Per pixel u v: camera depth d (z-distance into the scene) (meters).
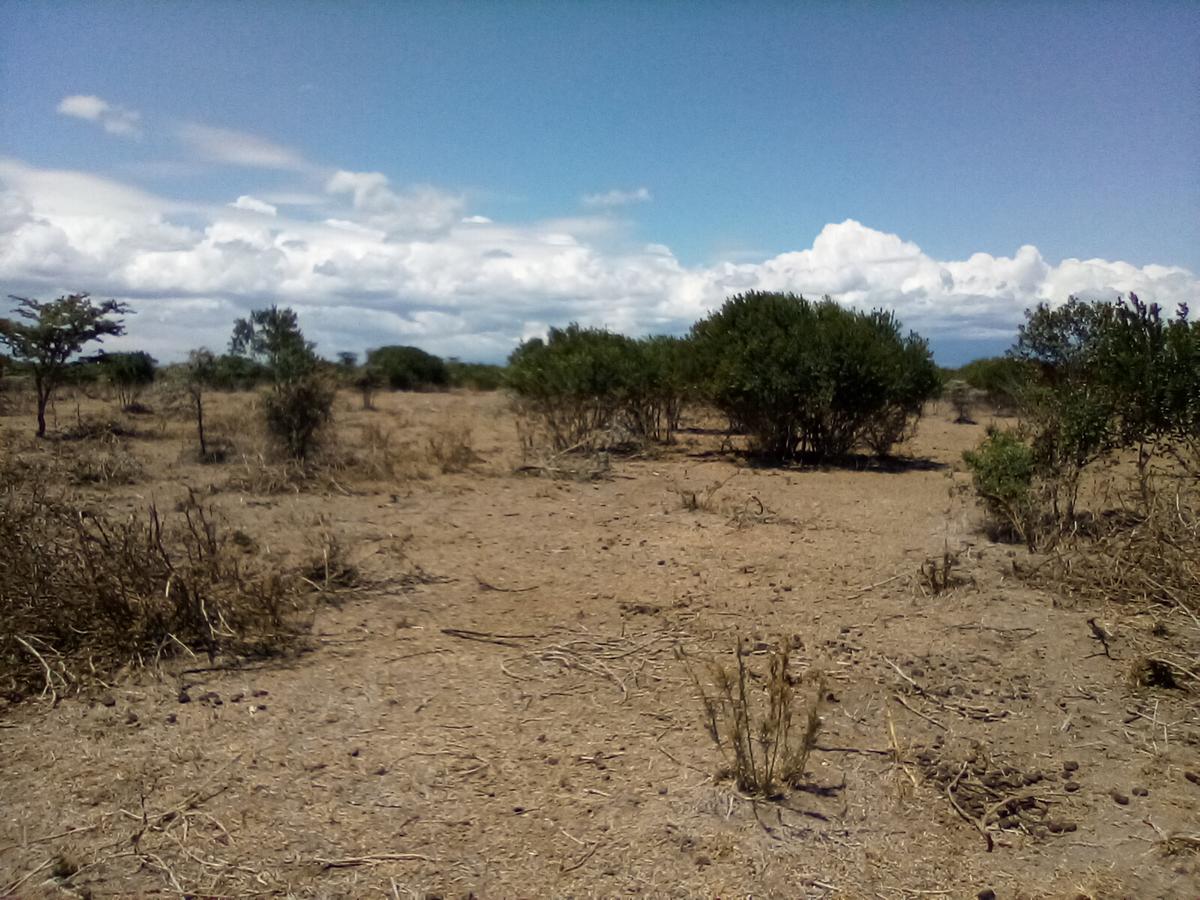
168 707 4.52
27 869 3.14
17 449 11.77
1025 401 9.60
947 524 8.85
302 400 12.41
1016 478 8.16
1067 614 5.91
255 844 3.34
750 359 14.70
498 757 4.06
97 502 9.32
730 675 5.02
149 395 20.08
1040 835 3.46
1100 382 8.41
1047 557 7.17
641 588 6.77
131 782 3.75
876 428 15.46
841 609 6.19
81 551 5.61
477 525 9.09
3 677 4.68
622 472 13.15
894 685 4.86
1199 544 6.53
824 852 3.34
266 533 8.30
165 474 11.60
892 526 9.00
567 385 15.20
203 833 3.40
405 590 6.64
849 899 3.07
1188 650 5.20
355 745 4.16
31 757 3.96
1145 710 4.52
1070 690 4.77
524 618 6.05
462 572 7.20
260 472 11.03
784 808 3.64
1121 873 3.21
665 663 5.24
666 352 17.31
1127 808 3.63
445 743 4.20
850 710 4.57
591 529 8.95
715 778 3.86
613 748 4.16
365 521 9.05
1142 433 8.20
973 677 4.96
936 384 15.34
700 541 8.36
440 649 5.44
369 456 12.69
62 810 3.53
